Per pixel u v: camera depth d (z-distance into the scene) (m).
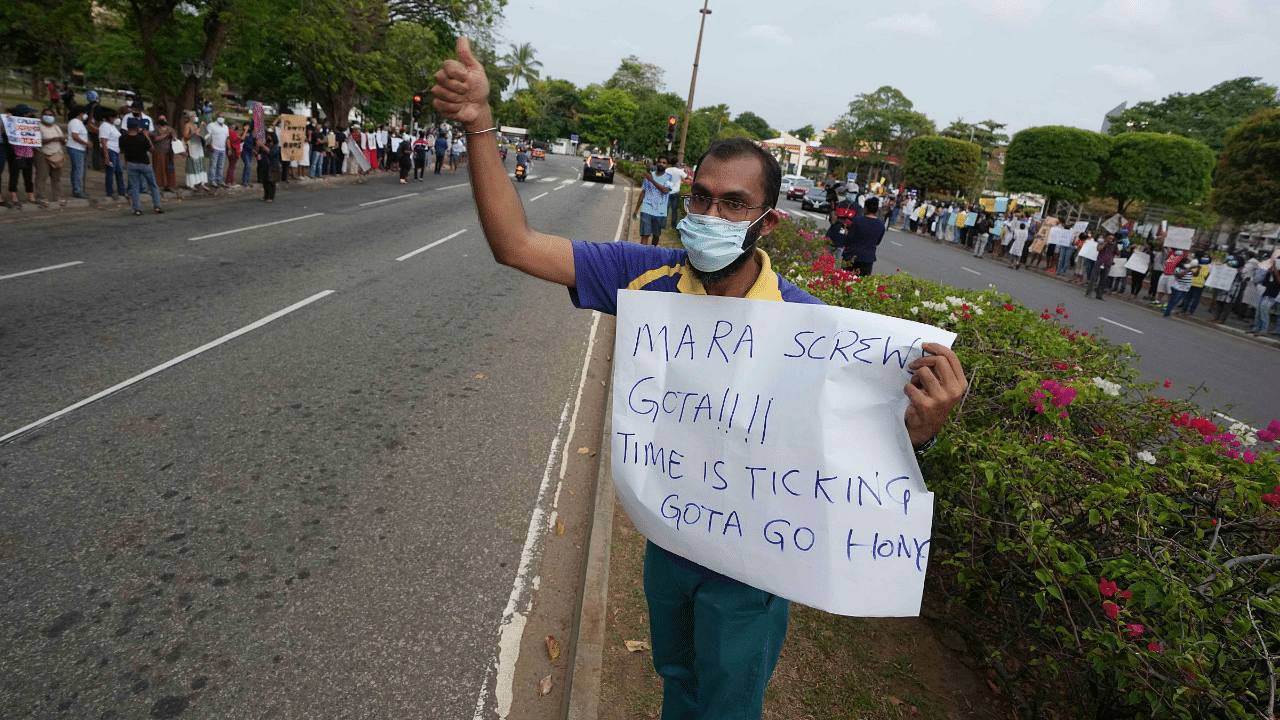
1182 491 2.39
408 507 3.53
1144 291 19.61
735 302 1.49
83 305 6.09
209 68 16.75
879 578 1.38
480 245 11.29
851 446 1.39
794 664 2.57
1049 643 2.48
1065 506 2.48
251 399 4.55
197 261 8.17
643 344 1.56
